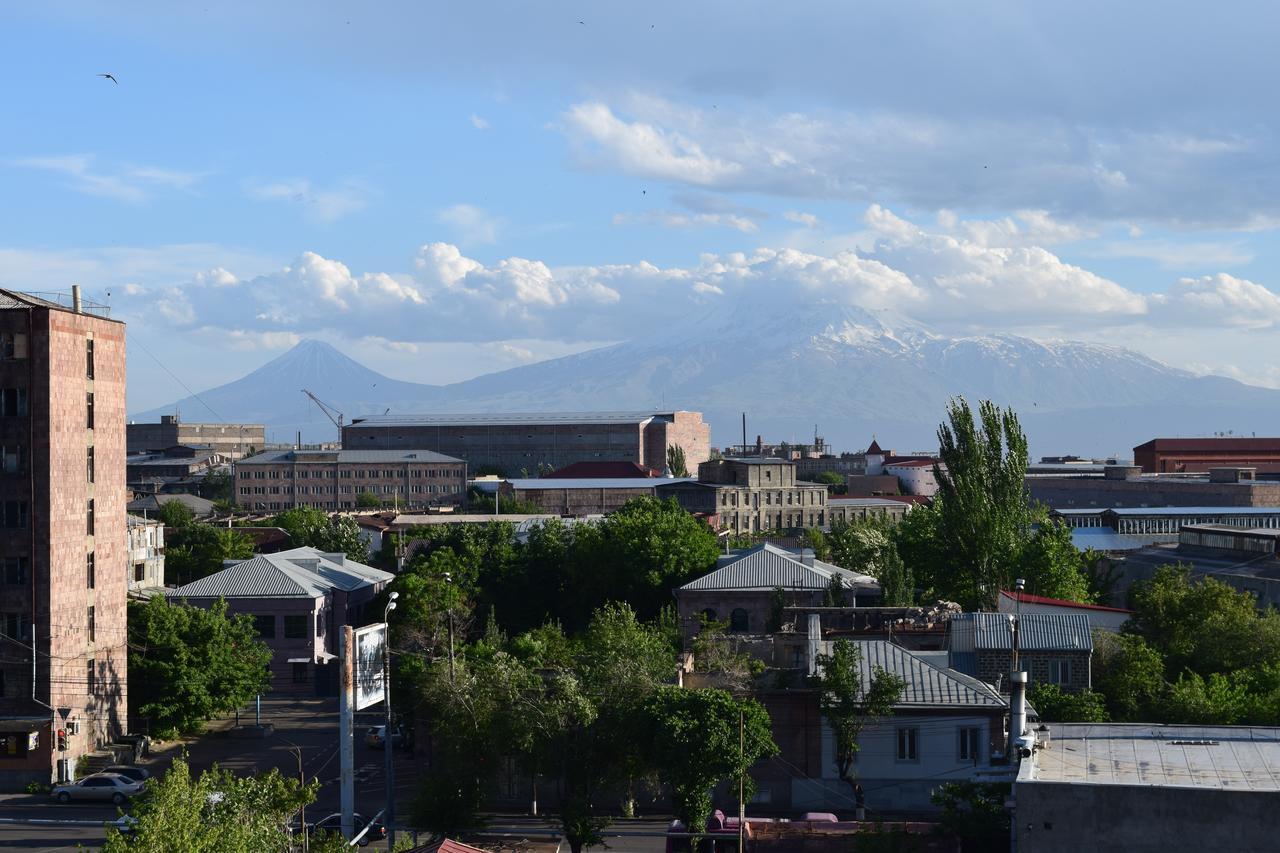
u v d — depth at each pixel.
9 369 108.62
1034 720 73.12
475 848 66.50
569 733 77.12
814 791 85.88
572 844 75.94
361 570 173.38
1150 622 114.62
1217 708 90.06
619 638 100.75
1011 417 148.25
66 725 107.75
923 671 87.38
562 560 175.75
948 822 64.38
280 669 147.50
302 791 63.16
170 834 52.12
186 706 118.69
